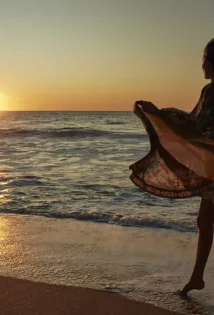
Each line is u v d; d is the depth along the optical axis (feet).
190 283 11.03
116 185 31.73
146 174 11.02
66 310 9.93
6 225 18.86
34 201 25.62
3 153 58.54
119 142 76.43
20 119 227.20
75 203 25.07
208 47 10.34
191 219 20.59
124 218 19.66
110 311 9.96
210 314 10.03
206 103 10.03
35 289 11.10
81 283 11.85
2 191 29.12
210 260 13.64
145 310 10.09
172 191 10.65
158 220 19.22
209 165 10.07
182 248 15.26
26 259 13.92
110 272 12.76
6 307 10.03
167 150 10.69
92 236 16.92
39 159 51.08
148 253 14.67
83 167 43.27
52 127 130.00
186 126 10.26
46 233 17.38
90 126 138.72
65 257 14.17
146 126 10.68
